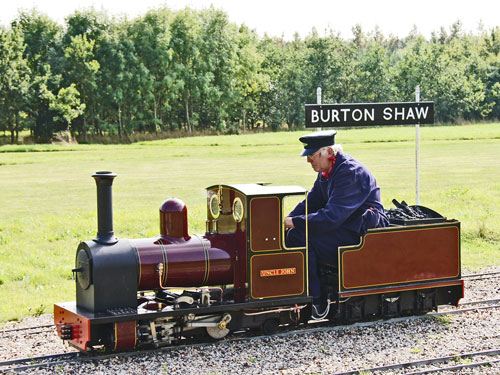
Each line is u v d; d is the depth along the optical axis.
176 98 74.88
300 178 30.03
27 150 52.22
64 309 7.01
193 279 7.05
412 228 8.08
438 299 8.47
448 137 56.69
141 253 6.88
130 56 67.50
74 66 65.44
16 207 21.55
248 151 48.69
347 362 6.63
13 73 61.16
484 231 14.90
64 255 13.46
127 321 6.59
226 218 7.53
